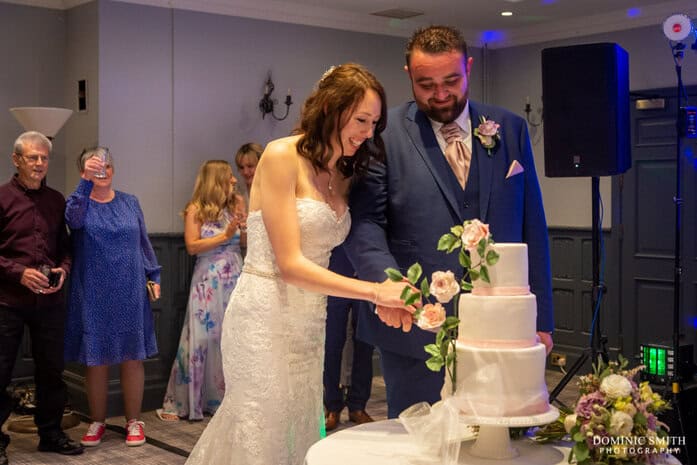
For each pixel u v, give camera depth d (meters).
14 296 4.61
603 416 1.94
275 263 2.58
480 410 2.02
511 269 2.07
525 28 7.14
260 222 2.58
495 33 7.34
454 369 2.07
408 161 2.69
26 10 5.81
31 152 4.68
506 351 2.02
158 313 5.87
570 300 6.96
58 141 6.02
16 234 4.66
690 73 6.20
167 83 5.89
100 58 5.62
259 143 6.34
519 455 2.12
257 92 6.30
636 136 6.54
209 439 2.73
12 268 4.54
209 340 5.65
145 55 5.80
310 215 2.47
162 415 5.66
